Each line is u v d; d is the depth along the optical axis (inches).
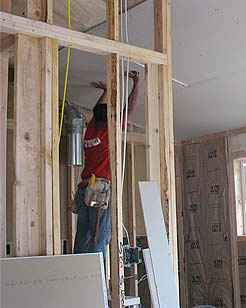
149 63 124.0
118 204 111.1
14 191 98.3
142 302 222.4
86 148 137.6
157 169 123.3
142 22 145.5
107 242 131.1
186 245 255.6
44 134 102.1
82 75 184.2
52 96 104.0
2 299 90.0
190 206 256.4
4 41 109.3
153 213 115.6
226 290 235.5
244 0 133.3
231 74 179.8
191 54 165.8
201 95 201.6
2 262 92.0
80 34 109.9
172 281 113.0
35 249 98.8
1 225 112.4
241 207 238.7
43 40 104.6
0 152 115.4
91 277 100.7
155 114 124.5
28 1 104.0
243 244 230.5
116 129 113.3
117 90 114.5
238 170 241.0
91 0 135.0
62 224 201.8
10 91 181.2
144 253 112.8
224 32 150.3
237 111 215.5
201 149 253.6
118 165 112.6
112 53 115.5
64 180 205.0
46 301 94.0
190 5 137.6
